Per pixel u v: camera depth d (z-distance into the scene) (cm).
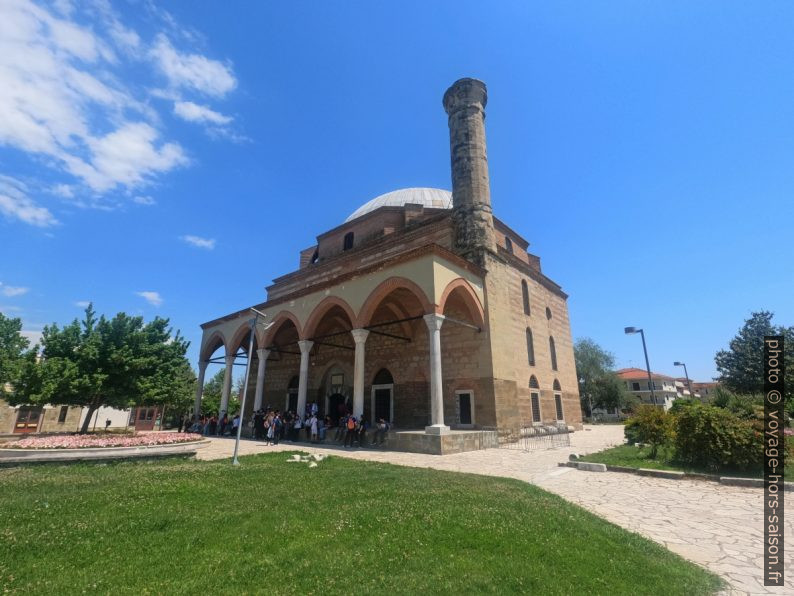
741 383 3612
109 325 2206
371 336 2431
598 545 518
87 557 459
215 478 854
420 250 1692
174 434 1945
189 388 4109
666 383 8488
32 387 1945
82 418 3438
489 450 1577
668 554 512
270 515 602
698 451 1092
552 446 1705
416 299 2173
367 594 379
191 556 463
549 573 432
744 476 985
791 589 427
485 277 1995
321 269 2941
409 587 393
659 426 1268
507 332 2058
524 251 2969
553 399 2564
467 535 527
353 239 2961
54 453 1231
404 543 500
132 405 2205
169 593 379
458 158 2298
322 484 820
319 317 2112
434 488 780
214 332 2928
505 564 449
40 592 381
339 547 489
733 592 420
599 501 798
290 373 2973
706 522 666
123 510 612
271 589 389
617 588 406
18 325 2866
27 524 547
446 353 2031
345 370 2597
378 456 1386
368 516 594
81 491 718
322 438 1892
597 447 1666
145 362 2186
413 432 1576
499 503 672
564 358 2925
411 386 2161
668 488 912
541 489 846
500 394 1859
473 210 2158
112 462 1097
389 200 3209
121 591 384
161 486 751
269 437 1873
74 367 2000
